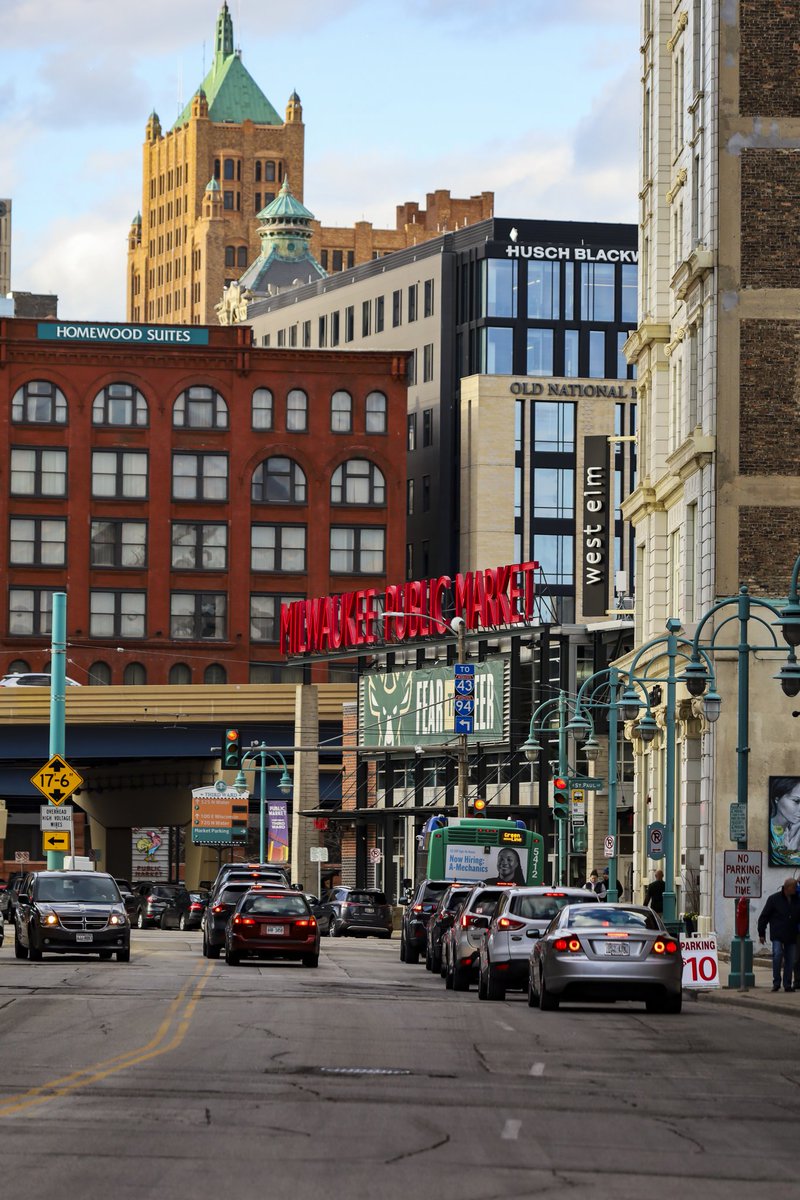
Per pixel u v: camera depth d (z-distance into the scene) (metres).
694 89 112.00
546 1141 29.86
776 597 104.69
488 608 175.12
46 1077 36.53
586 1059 43.62
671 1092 37.22
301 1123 31.00
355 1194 24.48
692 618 111.12
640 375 128.25
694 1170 27.25
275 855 180.75
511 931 65.75
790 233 106.50
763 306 106.06
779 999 64.94
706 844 104.06
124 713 196.25
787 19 107.06
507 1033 50.44
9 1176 25.09
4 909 158.50
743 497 105.31
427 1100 34.69
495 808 163.00
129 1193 24.02
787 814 102.38
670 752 89.81
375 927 141.62
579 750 174.50
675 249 120.69
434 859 116.88
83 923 85.62
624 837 170.38
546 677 165.75
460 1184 25.45
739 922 71.75
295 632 196.75
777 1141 30.55
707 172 107.44
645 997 58.78
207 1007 56.75
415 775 185.12
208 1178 25.39
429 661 194.88
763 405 105.81
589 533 190.12
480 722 173.88
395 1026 51.66
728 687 103.38
